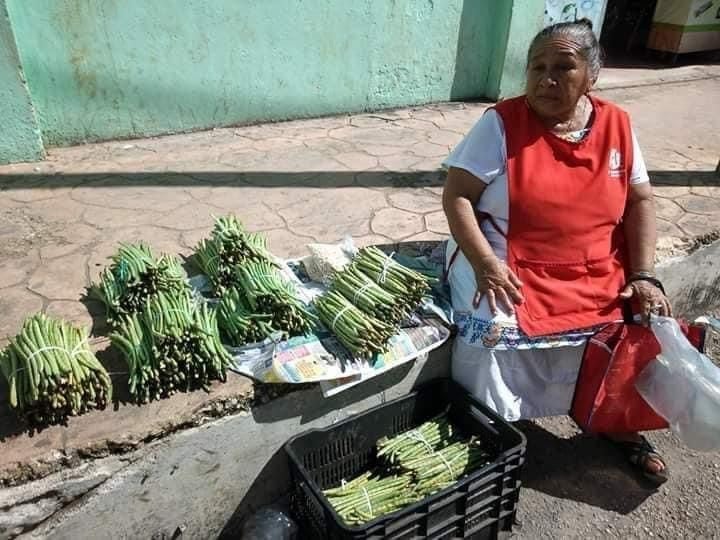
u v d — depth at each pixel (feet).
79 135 14.06
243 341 7.03
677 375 7.54
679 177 13.70
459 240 7.47
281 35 15.46
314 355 7.03
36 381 5.62
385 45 17.24
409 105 18.75
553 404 8.18
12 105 12.39
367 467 7.73
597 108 7.56
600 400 7.76
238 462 6.89
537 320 7.50
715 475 8.40
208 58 14.76
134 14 13.42
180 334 6.35
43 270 8.98
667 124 18.13
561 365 7.96
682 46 25.99
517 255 7.52
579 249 7.54
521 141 7.25
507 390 7.83
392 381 7.68
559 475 8.26
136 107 14.42
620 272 7.98
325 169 13.46
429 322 7.82
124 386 6.50
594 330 7.77
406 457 7.09
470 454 7.17
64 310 7.98
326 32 16.07
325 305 7.39
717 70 25.73
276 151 14.49
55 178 12.42
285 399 6.89
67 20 12.78
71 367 5.82
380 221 11.05
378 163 13.96
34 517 5.73
